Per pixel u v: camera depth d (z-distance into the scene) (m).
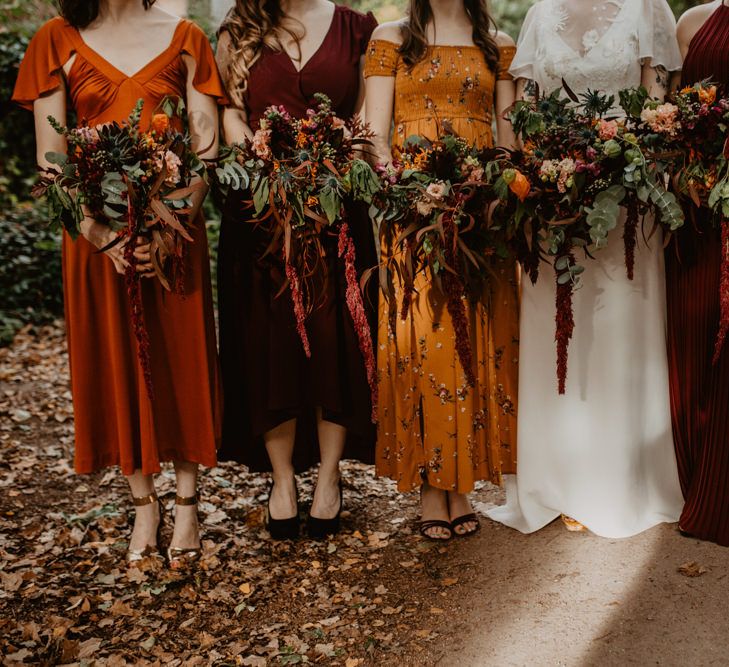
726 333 2.87
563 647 2.41
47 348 6.48
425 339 3.04
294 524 3.26
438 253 2.84
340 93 3.15
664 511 3.09
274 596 2.87
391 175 2.88
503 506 3.38
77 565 3.08
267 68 3.09
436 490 3.20
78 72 2.90
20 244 7.48
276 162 2.84
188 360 3.01
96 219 2.81
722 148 2.72
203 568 3.04
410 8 3.11
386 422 3.16
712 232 2.94
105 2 2.91
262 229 3.04
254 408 3.11
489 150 2.87
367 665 2.45
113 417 3.02
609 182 2.74
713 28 2.96
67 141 2.76
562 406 3.06
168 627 2.70
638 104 2.78
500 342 3.14
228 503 3.70
